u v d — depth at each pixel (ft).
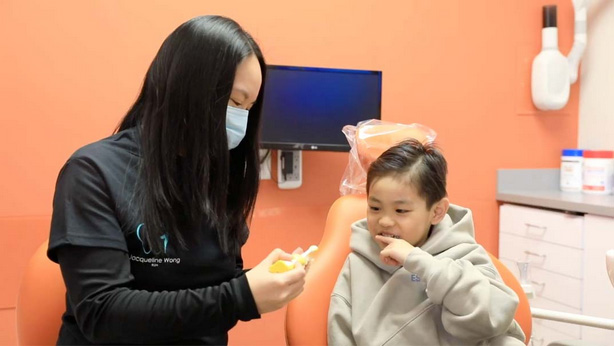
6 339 5.50
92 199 2.88
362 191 4.77
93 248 2.81
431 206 4.06
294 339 4.02
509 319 3.64
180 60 3.00
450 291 3.61
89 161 2.97
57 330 3.90
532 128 7.79
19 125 5.49
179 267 3.16
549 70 7.51
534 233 7.00
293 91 6.19
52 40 5.57
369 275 4.18
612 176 7.27
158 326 2.75
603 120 7.63
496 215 7.64
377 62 6.90
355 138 4.65
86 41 5.69
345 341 3.95
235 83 3.13
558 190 7.77
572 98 7.98
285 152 6.41
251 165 3.73
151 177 3.03
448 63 7.28
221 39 3.02
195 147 3.08
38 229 5.57
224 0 6.18
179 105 3.01
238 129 3.38
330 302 4.15
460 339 3.75
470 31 7.38
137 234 2.99
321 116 6.30
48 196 5.60
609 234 5.98
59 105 5.62
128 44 5.84
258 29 6.32
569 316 4.20
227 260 3.44
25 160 5.52
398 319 3.92
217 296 2.80
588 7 7.82
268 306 2.85
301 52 6.53
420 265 3.70
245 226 3.81
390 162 3.99
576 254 6.40
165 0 5.96
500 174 7.58
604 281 6.05
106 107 5.79
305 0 6.52
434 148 4.22
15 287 5.50
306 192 6.64
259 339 6.55
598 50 7.70
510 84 7.63
